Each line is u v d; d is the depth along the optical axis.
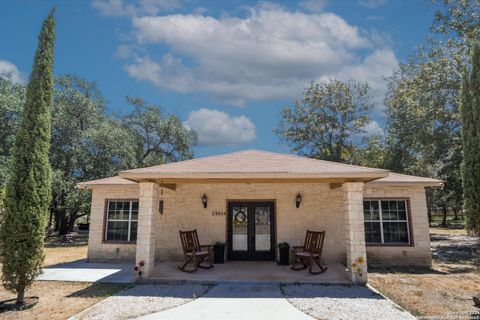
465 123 6.95
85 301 7.19
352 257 8.77
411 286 8.54
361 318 6.01
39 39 7.50
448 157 19.11
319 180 9.48
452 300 7.22
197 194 12.27
